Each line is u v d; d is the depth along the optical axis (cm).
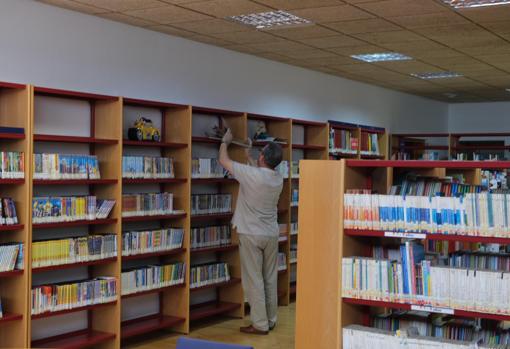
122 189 621
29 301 509
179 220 665
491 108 1394
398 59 847
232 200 738
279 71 862
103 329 597
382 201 407
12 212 506
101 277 586
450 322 432
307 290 435
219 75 754
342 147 959
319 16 602
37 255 518
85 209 555
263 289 666
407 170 515
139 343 628
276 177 648
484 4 559
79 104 589
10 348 519
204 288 691
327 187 428
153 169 625
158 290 630
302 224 437
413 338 392
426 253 460
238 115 737
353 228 416
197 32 671
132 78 639
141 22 625
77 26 583
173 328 670
